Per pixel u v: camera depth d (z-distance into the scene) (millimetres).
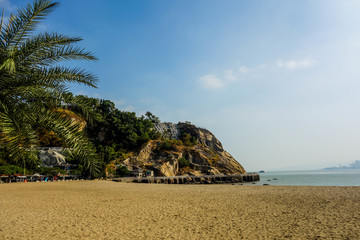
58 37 7922
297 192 23250
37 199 18688
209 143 162000
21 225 10031
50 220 11133
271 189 27828
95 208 14750
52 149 64438
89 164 7191
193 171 104875
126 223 10625
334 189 25766
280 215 12047
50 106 7680
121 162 94250
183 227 9852
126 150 107188
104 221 11031
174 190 28797
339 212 12398
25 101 7578
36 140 7754
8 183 38625
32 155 7516
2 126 6508
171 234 8773
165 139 132125
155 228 9703
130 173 83312
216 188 32062
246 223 10422
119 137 110312
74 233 8906
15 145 6801
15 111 7066
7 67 5773
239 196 20844
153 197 20812
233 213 12875
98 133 107062
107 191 27109
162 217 11969
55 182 43688
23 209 13984
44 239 8062
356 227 9156
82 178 56125
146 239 8156
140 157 100750
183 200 18594
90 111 8031
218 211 13586
